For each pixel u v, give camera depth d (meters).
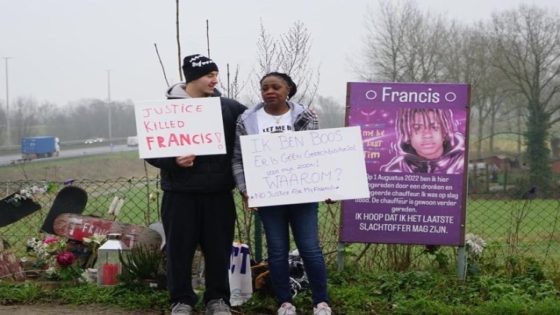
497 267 6.52
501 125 43.69
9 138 55.81
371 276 6.34
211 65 5.36
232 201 5.44
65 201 6.72
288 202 5.21
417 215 6.33
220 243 5.34
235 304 5.78
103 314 5.66
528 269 6.42
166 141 5.18
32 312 5.68
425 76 43.12
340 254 6.47
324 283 5.34
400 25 42.88
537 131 40.19
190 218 5.27
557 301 5.67
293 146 5.27
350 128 5.32
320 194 5.24
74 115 68.94
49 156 41.97
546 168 38.19
